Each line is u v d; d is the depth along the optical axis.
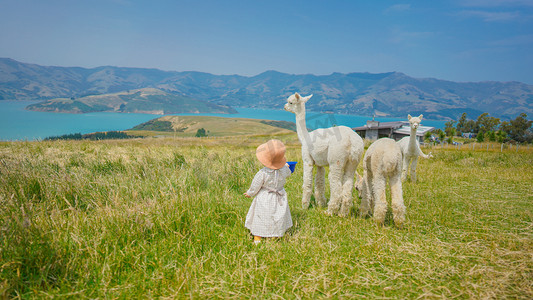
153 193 5.15
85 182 5.41
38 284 2.60
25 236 3.01
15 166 5.73
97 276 2.84
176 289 2.67
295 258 3.31
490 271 2.96
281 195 4.13
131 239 3.44
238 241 3.71
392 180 4.33
